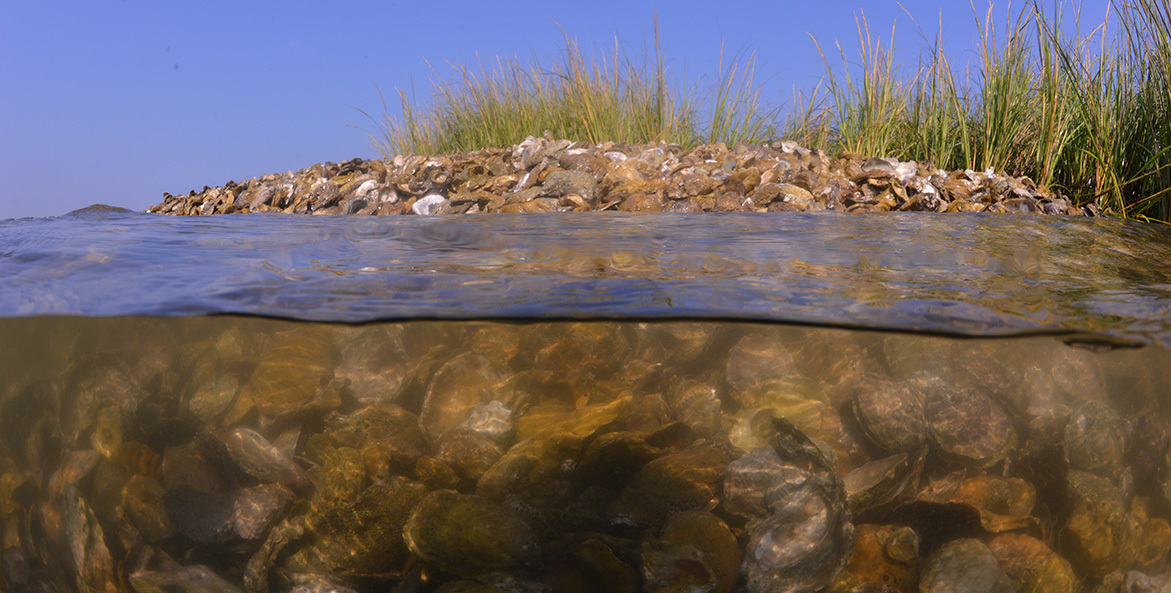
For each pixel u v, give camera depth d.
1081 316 1.78
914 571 1.82
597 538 1.84
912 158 6.64
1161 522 2.04
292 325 1.85
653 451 2.01
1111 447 2.17
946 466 2.11
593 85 8.02
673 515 1.91
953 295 1.98
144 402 2.31
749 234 3.11
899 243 2.83
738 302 1.88
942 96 6.24
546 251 2.67
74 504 2.02
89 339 2.32
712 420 2.14
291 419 2.18
